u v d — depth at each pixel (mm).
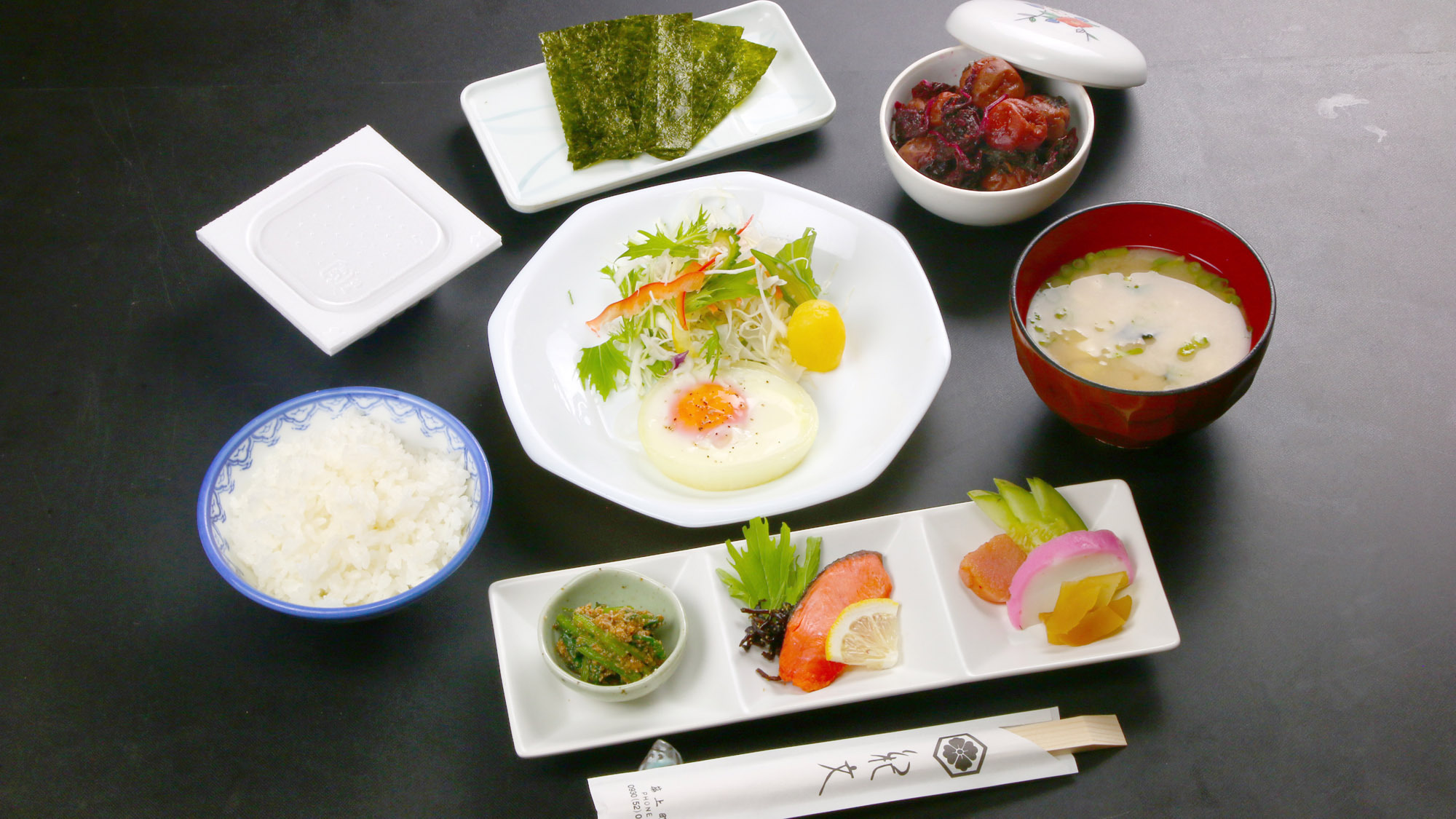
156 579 663
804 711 618
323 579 628
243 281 742
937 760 587
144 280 744
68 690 638
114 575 665
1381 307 708
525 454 687
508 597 617
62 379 717
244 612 652
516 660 607
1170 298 651
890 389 679
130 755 624
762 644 610
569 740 589
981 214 710
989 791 600
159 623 652
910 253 694
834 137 780
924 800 599
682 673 617
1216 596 641
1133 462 674
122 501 683
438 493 646
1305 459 670
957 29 714
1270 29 805
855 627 606
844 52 807
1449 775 599
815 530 633
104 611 656
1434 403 681
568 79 760
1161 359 637
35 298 740
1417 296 710
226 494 635
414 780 614
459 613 648
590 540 663
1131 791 599
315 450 648
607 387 693
